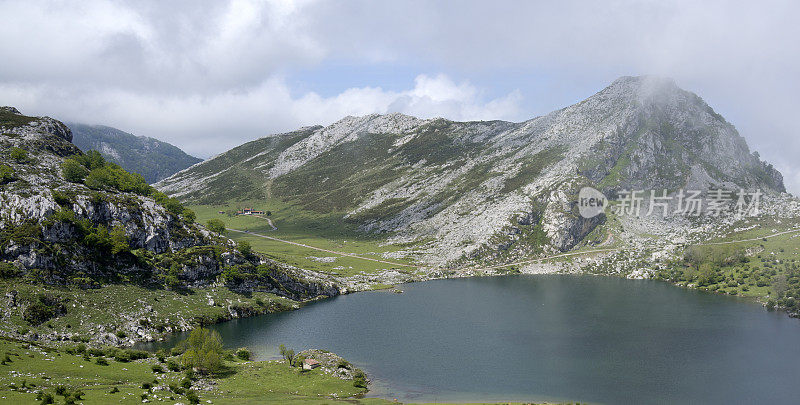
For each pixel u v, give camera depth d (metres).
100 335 143.12
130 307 161.25
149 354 126.88
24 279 149.12
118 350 127.44
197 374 112.38
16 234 156.25
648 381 122.94
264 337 160.38
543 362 136.25
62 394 83.06
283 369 122.94
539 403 108.62
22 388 83.94
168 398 90.94
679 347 149.75
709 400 111.69
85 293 158.00
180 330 162.25
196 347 122.44
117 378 100.69
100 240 173.75
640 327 172.62
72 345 129.88
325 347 150.00
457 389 116.44
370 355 142.25
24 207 164.12
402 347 149.88
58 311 144.88
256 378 114.56
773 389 117.88
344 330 169.75
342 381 116.75
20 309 138.62
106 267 173.38
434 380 122.25
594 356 141.38
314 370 122.88
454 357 140.50
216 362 114.38
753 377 125.50
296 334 164.12
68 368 101.50
